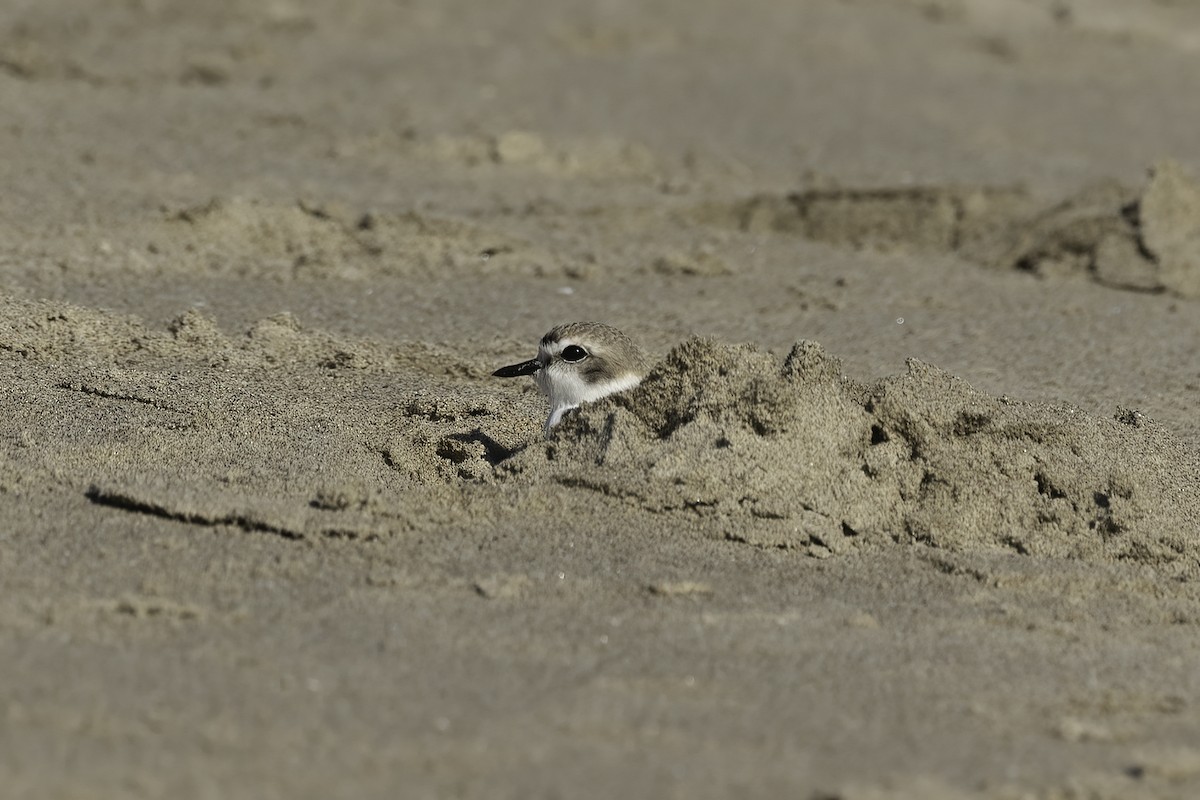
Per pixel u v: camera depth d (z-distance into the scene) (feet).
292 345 41.19
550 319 46.47
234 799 19.33
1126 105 86.69
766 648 24.79
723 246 56.75
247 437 32.89
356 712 21.70
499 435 34.99
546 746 21.06
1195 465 33.37
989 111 82.74
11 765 19.72
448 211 57.93
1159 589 28.68
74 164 59.98
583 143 69.26
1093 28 104.58
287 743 20.74
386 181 61.98
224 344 41.04
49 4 86.17
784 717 22.38
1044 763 21.39
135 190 56.80
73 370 37.99
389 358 41.16
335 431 33.86
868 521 30.14
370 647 23.79
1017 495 30.78
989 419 31.81
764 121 77.05
